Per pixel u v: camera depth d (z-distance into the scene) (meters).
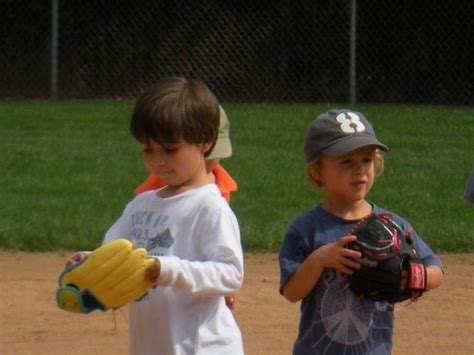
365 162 11.38
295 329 18.36
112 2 53.69
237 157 35.53
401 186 30.95
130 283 9.64
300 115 45.66
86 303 9.80
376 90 53.16
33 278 21.69
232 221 10.33
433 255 11.70
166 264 9.67
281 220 26.73
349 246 10.98
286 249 11.54
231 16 53.50
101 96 53.94
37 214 27.34
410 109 48.03
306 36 53.19
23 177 32.28
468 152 37.09
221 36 53.59
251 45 53.53
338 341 11.29
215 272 9.91
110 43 53.88
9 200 28.98
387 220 11.22
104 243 10.94
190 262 9.87
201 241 10.24
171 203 10.45
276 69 53.59
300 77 53.44
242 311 19.39
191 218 10.32
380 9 52.84
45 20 53.66
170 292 10.23
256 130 41.47
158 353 10.26
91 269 9.63
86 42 53.59
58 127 42.12
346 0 52.66
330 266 10.95
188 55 53.88
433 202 28.91
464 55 52.59
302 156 36.19
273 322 18.77
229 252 10.08
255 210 27.88
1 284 21.14
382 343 11.40
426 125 42.81
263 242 24.47
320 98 53.44
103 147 37.88
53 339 17.80
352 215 11.55
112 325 18.69
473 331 18.39
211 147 10.72
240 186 30.88
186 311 10.23
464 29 52.53
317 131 11.46
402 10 52.72
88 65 53.75
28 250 24.44
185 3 53.53
